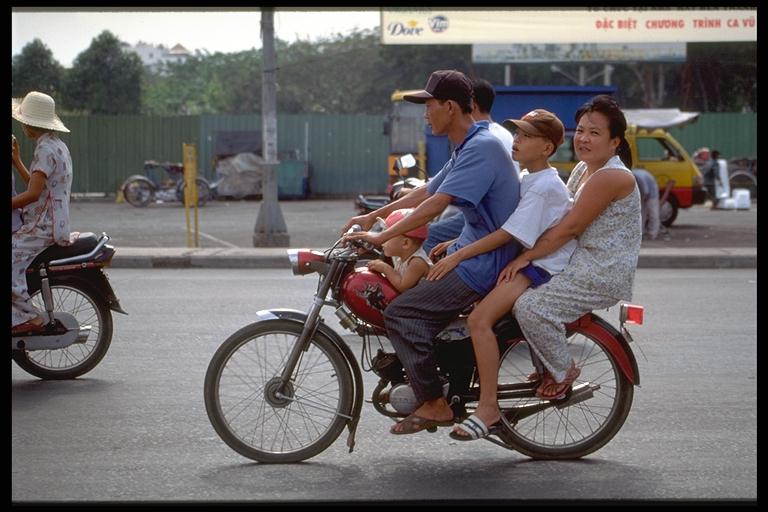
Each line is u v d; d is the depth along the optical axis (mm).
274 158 17781
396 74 55125
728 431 6473
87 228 22938
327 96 58375
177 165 32188
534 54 34156
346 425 5836
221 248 17125
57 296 8008
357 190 36625
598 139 5449
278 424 5902
